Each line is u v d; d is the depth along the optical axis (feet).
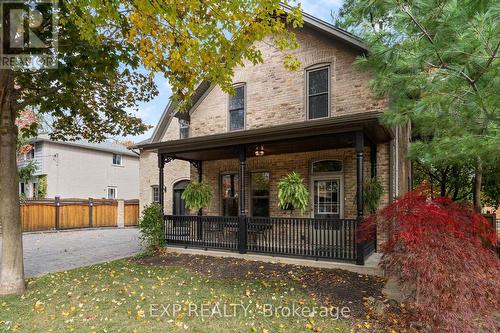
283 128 24.27
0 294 17.62
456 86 12.42
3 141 18.28
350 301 16.11
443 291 11.17
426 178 44.09
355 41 27.78
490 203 45.44
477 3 10.22
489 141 12.35
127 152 81.35
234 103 36.17
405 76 14.66
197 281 19.88
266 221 26.32
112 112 25.84
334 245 24.98
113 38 18.99
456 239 12.42
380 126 22.59
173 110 39.04
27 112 35.01
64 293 17.65
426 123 15.97
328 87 30.50
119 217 59.57
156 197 51.03
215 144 28.68
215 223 28.91
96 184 75.31
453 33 11.77
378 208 26.71
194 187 30.22
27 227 48.08
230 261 25.70
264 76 33.96
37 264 25.86
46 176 65.77
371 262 22.77
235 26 16.22
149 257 27.96
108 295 17.15
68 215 53.16
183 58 16.71
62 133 26.16
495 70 11.36
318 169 30.91
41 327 13.21
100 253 30.89
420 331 12.60
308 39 31.73
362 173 22.34
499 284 11.37
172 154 33.22
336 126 22.70
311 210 30.68
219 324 13.42
